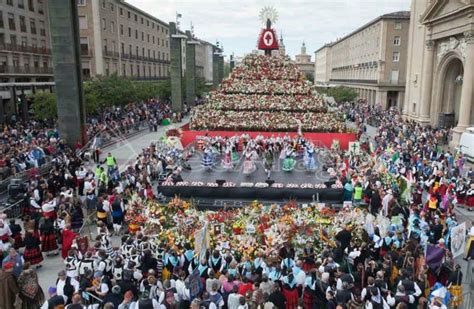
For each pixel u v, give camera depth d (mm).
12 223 14414
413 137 34219
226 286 10125
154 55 85562
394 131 38469
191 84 65188
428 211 16766
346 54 115688
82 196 20672
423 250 12852
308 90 42500
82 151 27938
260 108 40062
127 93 49531
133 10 73312
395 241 13203
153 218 16172
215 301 9461
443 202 17875
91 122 41531
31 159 23672
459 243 13430
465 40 35000
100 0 60406
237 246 13664
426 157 26906
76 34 28203
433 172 22547
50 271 13695
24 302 10031
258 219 15695
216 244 13664
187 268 11773
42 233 14805
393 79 77000
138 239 12570
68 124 28406
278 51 62094
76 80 28156
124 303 8938
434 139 33656
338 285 9703
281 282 10477
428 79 43000
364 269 11031
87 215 17500
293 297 10320
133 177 21234
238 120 37625
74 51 27781
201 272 10953
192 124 38062
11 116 46031
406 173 22938
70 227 14961
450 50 38438
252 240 14117
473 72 34125
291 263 11570
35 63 53094
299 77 44969
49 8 27000
